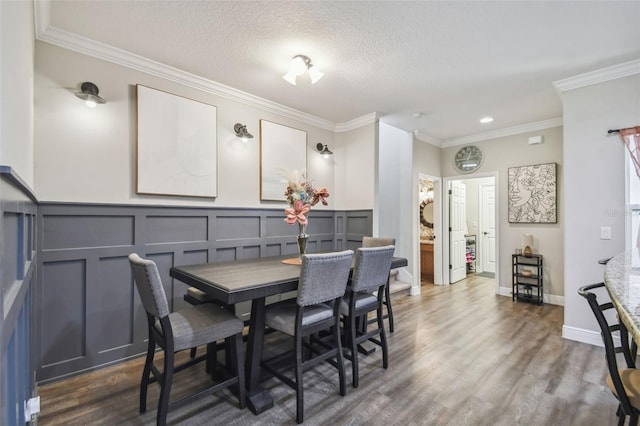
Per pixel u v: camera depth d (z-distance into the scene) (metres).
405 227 4.83
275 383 2.16
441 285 5.29
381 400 1.94
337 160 4.35
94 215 2.31
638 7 1.91
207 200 3.01
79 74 2.28
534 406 1.88
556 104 3.60
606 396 1.98
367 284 2.21
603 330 1.23
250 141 3.37
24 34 1.40
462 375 2.25
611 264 1.67
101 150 2.37
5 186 0.81
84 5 1.90
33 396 1.83
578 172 2.89
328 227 4.23
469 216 6.79
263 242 3.44
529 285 4.27
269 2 1.90
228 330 1.81
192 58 2.56
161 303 1.57
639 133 2.57
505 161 4.66
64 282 2.19
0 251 0.70
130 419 1.75
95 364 2.30
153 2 1.88
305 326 1.87
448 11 1.97
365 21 2.08
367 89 3.17
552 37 2.25
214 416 1.79
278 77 2.91
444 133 4.88
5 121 0.95
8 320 0.84
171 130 2.74
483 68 2.73
